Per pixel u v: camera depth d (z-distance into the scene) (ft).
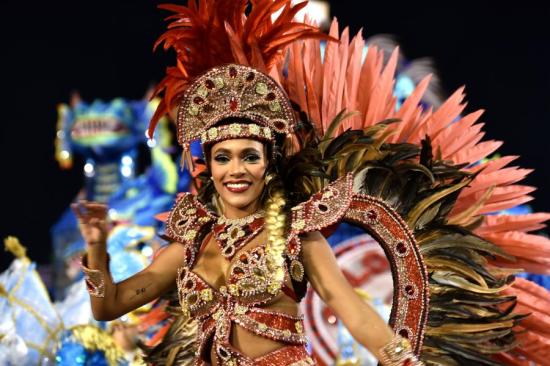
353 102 14.17
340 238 20.24
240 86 11.63
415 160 13.88
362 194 12.66
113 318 11.71
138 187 28.66
